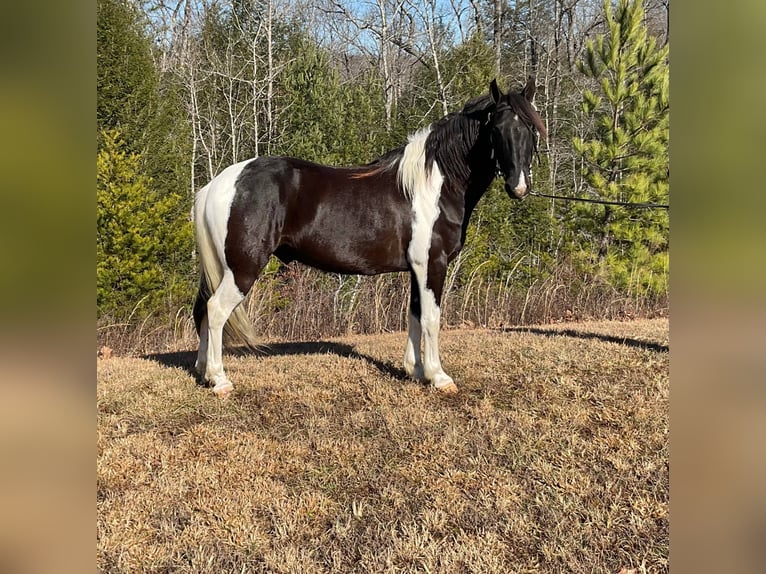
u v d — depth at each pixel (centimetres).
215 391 370
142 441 293
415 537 205
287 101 1200
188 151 1069
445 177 368
